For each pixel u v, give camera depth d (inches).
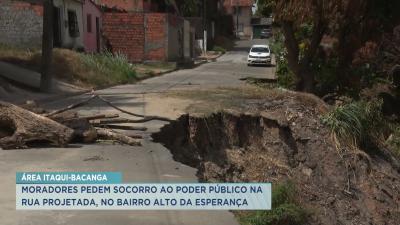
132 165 316.5
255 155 519.5
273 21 796.0
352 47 761.0
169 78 1073.5
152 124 462.9
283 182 433.4
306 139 531.8
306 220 339.3
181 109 546.6
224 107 569.6
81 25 1236.5
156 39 1425.9
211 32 2586.1
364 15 738.8
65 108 545.6
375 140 556.7
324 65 780.0
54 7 1047.6
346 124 532.7
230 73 1272.1
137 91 760.3
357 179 489.1
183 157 446.9
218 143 514.3
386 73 808.3
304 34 810.2
